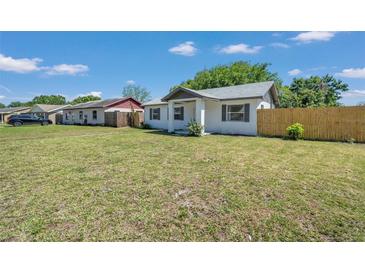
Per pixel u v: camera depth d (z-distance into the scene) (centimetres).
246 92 1368
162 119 1880
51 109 3597
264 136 1254
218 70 3297
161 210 314
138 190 390
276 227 271
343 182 430
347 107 1038
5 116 4053
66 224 278
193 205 330
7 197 361
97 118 2655
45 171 513
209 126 1494
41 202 341
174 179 451
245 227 272
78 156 682
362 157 665
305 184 419
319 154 712
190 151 767
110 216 297
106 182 434
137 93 5284
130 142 1001
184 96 1371
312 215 299
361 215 298
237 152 747
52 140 1077
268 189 394
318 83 2328
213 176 471
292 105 1834
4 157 669
